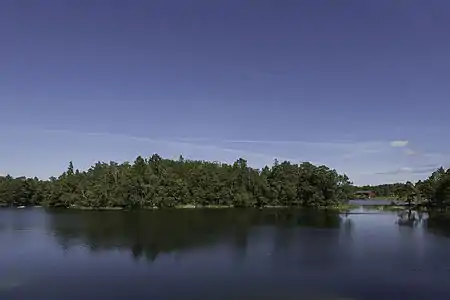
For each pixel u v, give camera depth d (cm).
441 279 4784
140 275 5009
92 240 7944
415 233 8988
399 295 4194
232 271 5191
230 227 10450
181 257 6141
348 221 12150
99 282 4666
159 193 19675
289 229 9981
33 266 5541
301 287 4462
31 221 12294
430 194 18800
